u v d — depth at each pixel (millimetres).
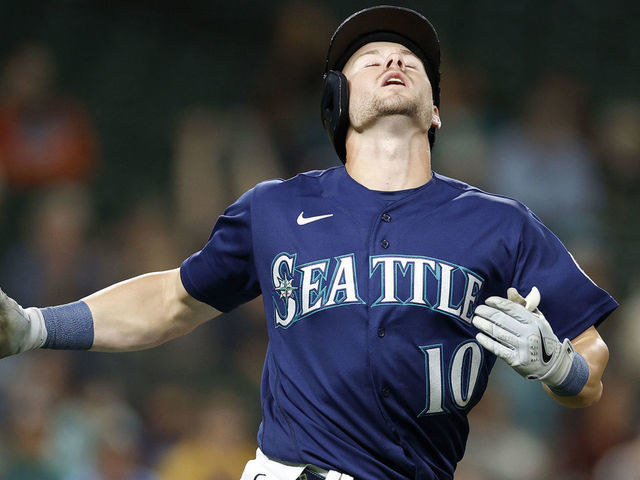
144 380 31531
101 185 39781
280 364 11875
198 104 43969
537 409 30453
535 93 39344
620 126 40969
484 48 45500
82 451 27188
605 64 46281
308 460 11500
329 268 11695
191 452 28172
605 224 38062
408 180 12312
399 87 12312
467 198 12141
